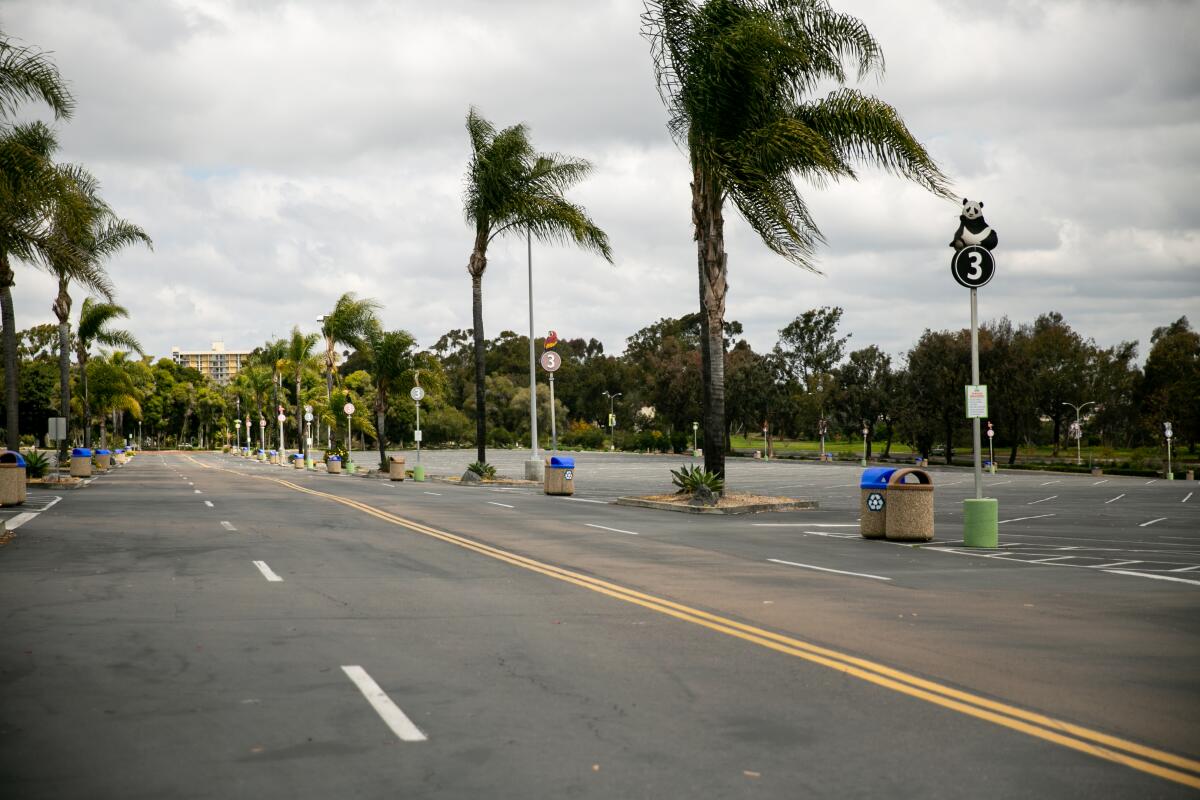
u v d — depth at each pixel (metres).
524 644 8.59
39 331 118.12
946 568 14.09
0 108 22.75
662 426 139.75
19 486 25.78
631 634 9.04
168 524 20.25
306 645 8.52
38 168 23.50
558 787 5.05
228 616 9.93
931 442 91.25
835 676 7.45
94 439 121.06
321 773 5.25
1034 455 115.94
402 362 55.09
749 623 9.60
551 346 41.47
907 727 6.13
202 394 156.88
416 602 10.82
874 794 4.98
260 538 17.56
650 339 160.38
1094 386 124.94
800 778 5.20
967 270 17.55
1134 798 4.95
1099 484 54.84
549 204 38.66
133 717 6.30
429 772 5.27
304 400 105.44
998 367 85.81
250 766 5.36
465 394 146.50
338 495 30.81
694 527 20.59
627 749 5.68
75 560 14.39
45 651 8.26
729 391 101.88
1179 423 94.00
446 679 7.32
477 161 39.41
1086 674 7.53
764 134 23.22
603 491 36.94
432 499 29.27
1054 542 18.80
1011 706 6.63
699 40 24.31
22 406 106.75
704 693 6.93
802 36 24.19
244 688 7.04
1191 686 7.18
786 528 20.53
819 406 108.62
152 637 8.86
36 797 4.90
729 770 5.32
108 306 59.53
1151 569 14.17
